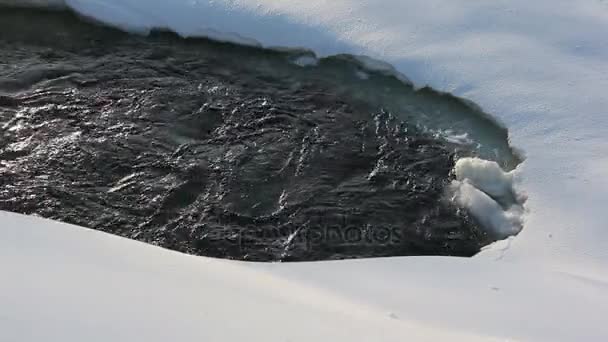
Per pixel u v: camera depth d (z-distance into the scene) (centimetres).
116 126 1074
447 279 801
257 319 630
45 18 1310
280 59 1247
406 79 1202
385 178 1018
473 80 1178
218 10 1295
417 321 686
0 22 1290
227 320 619
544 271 832
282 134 1084
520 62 1208
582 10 1329
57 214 923
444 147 1081
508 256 885
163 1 1309
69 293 620
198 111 1115
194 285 693
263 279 757
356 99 1166
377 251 905
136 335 568
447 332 662
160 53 1245
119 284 661
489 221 958
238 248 898
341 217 951
